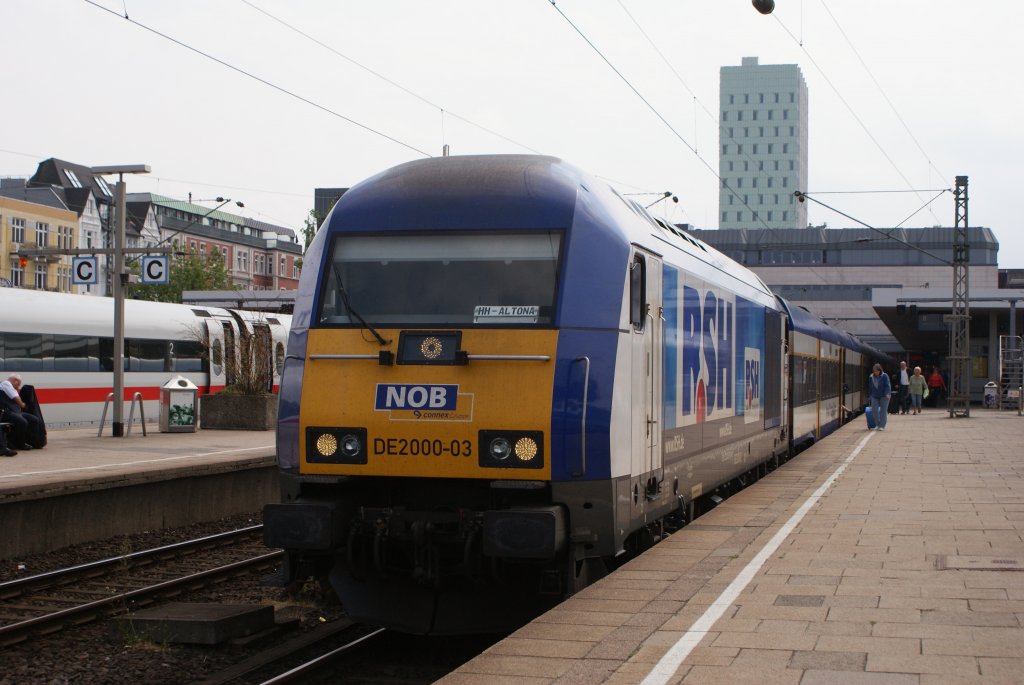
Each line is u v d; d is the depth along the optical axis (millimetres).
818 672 5906
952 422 33531
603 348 8742
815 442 25531
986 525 11539
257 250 107125
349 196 9516
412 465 8625
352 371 8867
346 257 9234
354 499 9016
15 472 14789
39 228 71625
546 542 8195
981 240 83062
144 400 29750
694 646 6492
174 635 9211
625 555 10938
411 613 9047
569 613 7418
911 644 6496
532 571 8930
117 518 14727
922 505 13289
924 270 83312
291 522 8734
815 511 12820
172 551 13688
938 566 9102
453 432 8539
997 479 16375
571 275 8758
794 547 10156
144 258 22234
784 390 19797
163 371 30531
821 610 7441
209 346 31469
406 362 8750
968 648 6391
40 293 26984
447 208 9117
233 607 9781
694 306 11898
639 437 9484
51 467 15602
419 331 8805
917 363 71750
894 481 16234
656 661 6164
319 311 9125
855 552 9844
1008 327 49656
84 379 27797
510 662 6191
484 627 9000
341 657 8812
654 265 10117
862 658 6188
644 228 10109
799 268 84875
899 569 8977
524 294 8773
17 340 25906
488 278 8883
